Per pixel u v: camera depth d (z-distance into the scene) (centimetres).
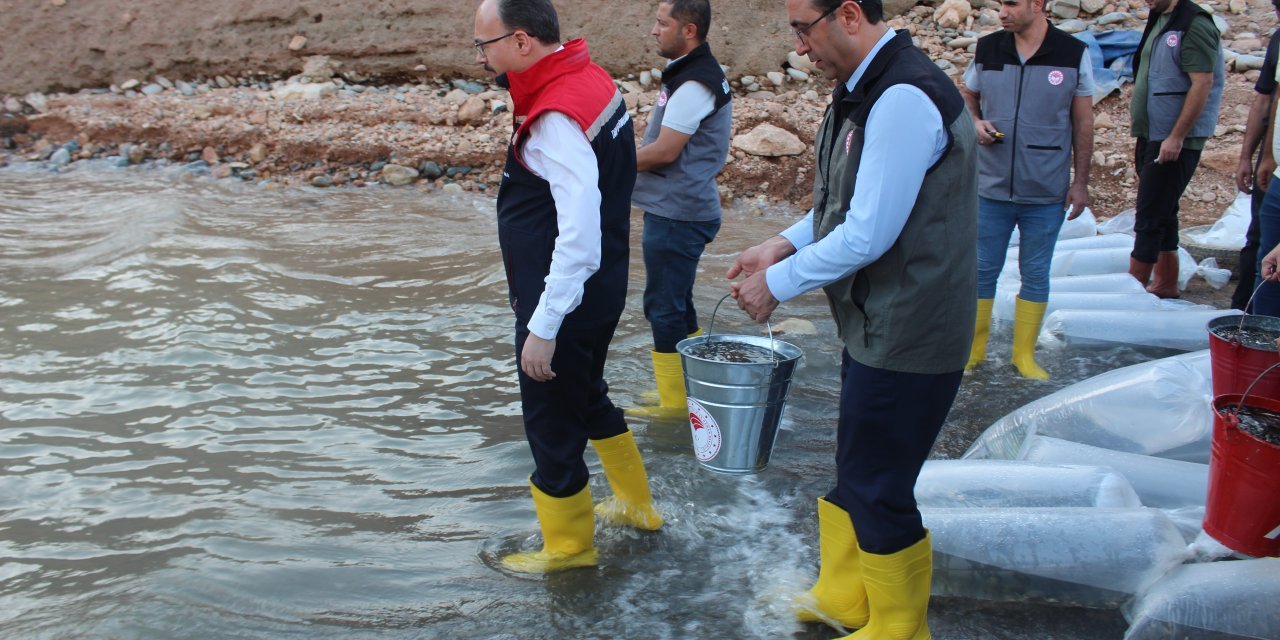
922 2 1235
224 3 1243
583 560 353
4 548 362
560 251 295
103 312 623
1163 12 631
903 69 257
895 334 267
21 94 1205
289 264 747
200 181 1027
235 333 595
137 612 317
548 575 347
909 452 278
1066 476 356
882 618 287
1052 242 531
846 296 277
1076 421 420
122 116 1124
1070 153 525
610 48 1196
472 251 797
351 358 568
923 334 267
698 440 355
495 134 1088
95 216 872
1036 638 307
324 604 329
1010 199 526
